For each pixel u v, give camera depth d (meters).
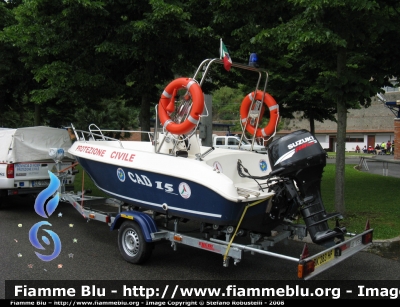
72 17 9.09
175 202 5.55
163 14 8.41
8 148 8.84
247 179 6.20
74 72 9.84
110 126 27.36
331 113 16.98
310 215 5.07
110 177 6.52
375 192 11.50
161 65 10.84
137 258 5.84
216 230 5.60
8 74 13.23
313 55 8.59
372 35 7.75
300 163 5.00
